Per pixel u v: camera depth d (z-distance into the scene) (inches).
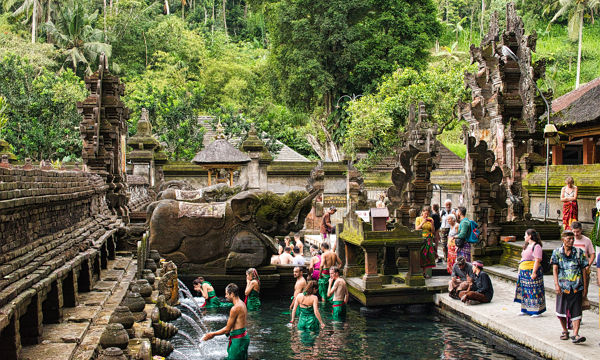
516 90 635.5
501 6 2461.9
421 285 458.9
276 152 1189.1
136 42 2138.3
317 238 765.3
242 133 1193.4
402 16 1424.7
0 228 178.9
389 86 1214.3
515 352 328.5
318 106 1510.8
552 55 1900.8
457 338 373.7
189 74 2030.0
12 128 1105.4
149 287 320.2
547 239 540.1
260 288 526.9
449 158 1331.2
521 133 621.6
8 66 1163.9
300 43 1412.4
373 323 419.8
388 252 508.7
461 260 429.7
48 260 218.8
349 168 878.4
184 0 2706.7
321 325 410.9
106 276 341.1
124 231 458.3
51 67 1743.4
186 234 527.2
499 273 485.7
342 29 1357.0
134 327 252.7
